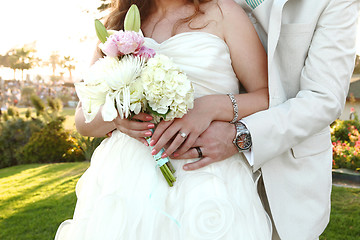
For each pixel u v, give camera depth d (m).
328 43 1.31
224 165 1.34
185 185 1.27
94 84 1.14
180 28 1.43
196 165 1.28
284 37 1.40
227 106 1.33
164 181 1.29
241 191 1.31
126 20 1.25
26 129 10.00
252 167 1.42
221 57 1.37
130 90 1.13
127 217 1.22
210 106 1.30
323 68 1.31
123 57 1.19
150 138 1.27
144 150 1.35
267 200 1.50
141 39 1.18
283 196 1.42
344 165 6.88
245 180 1.34
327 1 1.32
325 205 1.43
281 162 1.42
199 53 1.36
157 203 1.22
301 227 1.40
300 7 1.38
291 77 1.42
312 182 1.42
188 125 1.25
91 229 1.23
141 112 1.22
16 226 4.36
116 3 1.67
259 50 1.40
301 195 1.42
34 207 5.03
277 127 1.31
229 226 1.19
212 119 1.30
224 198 1.25
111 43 1.15
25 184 6.50
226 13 1.38
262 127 1.30
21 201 5.39
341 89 1.32
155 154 1.24
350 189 5.36
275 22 1.33
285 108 1.33
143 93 1.14
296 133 1.31
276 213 1.41
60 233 1.39
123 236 1.19
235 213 1.24
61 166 8.16
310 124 1.31
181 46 1.36
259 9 1.43
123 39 1.15
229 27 1.38
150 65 1.13
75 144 9.38
